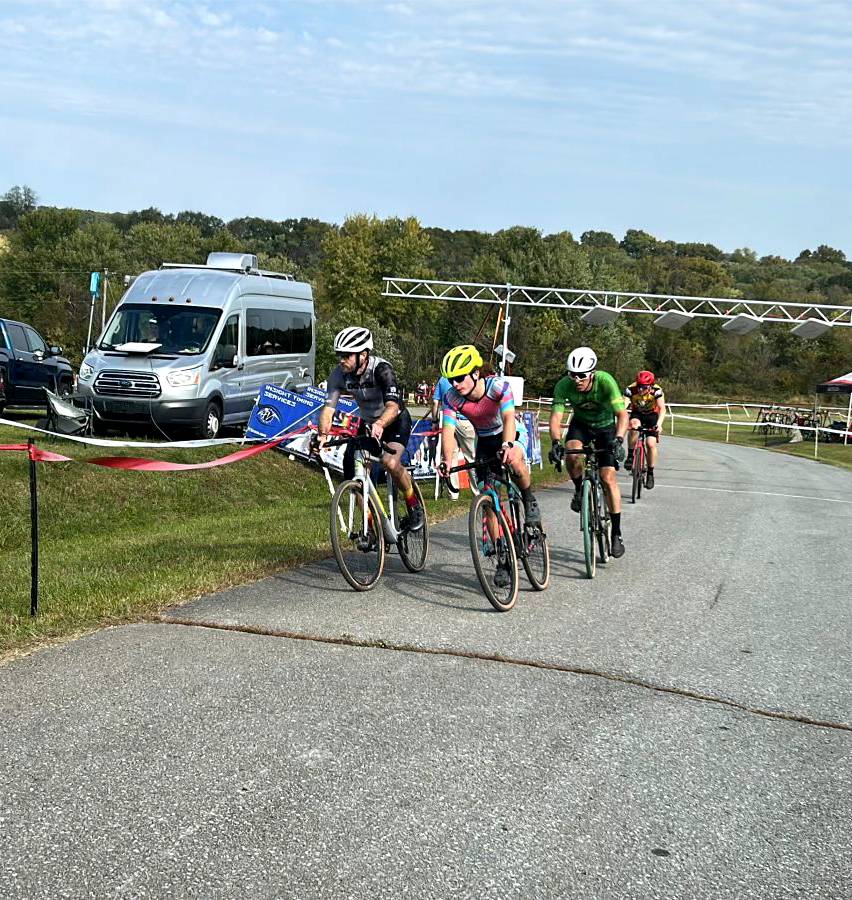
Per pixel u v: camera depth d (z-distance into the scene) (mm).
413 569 7680
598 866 3184
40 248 82000
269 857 3117
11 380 17250
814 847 3385
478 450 7070
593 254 91562
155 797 3492
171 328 16125
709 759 4125
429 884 3014
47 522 10422
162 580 6793
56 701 4402
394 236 84250
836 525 12273
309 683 4785
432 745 4094
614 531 8734
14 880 2926
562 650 5645
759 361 84062
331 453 15414
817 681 5312
